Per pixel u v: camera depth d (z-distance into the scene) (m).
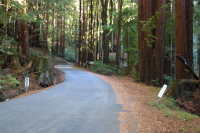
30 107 7.19
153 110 7.44
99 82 15.54
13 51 18.30
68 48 62.38
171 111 7.70
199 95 10.15
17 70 14.80
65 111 6.70
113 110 7.05
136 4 26.84
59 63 43.62
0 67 13.90
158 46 15.30
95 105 7.77
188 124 5.74
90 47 36.25
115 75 23.84
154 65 15.79
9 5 13.42
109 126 5.25
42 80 13.80
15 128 4.88
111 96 9.92
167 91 11.26
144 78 17.36
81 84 14.16
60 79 17.05
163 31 15.29
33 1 19.53
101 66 30.98
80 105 7.69
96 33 41.94
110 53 42.34
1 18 13.79
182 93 10.46
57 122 5.45
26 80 11.11
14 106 7.32
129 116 6.35
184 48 11.80
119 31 23.00
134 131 4.96
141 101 9.05
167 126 5.47
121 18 23.66
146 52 16.28
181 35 11.80
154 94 11.13
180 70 11.97
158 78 15.38
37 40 33.06
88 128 5.02
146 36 15.97
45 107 7.22
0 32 17.20
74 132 4.70
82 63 37.75
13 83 11.30
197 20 18.02
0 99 9.24
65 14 30.14
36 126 5.07
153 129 5.17
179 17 11.84
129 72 24.08
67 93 10.47
